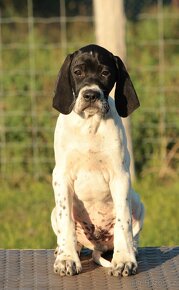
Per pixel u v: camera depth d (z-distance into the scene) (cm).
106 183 762
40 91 1480
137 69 1612
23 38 2070
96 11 1289
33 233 1130
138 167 1352
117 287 681
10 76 1537
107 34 1280
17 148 1369
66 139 752
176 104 1460
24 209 1235
